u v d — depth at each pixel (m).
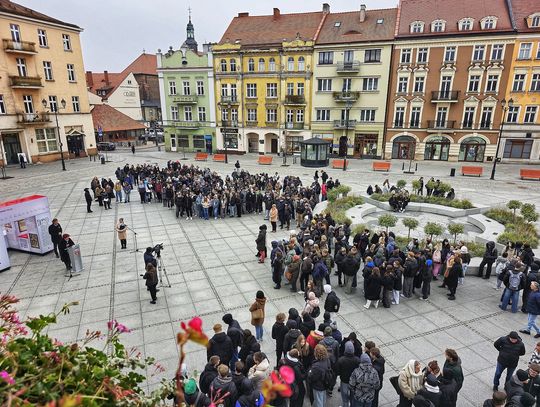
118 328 3.04
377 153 45.03
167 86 51.69
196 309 11.16
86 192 21.36
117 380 2.69
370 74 42.72
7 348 2.33
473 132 40.81
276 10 49.06
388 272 11.10
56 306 11.26
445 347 9.44
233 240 17.16
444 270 13.22
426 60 40.62
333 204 21.72
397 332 10.06
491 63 38.56
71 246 13.34
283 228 18.95
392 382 7.00
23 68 37.97
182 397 1.67
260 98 48.16
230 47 47.31
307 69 44.81
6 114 36.81
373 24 43.56
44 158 40.94
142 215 21.25
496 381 7.91
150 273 11.13
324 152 39.41
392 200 22.56
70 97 43.44
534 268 11.16
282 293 12.17
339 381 8.47
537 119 38.84
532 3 39.31
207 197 20.44
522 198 25.06
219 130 51.12
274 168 38.59
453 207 22.34
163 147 62.09
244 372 7.25
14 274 13.52
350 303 11.62
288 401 6.80
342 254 12.48
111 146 56.12
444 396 6.33
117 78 77.69
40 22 38.62
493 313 11.02
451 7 41.16
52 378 2.16
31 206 14.60
